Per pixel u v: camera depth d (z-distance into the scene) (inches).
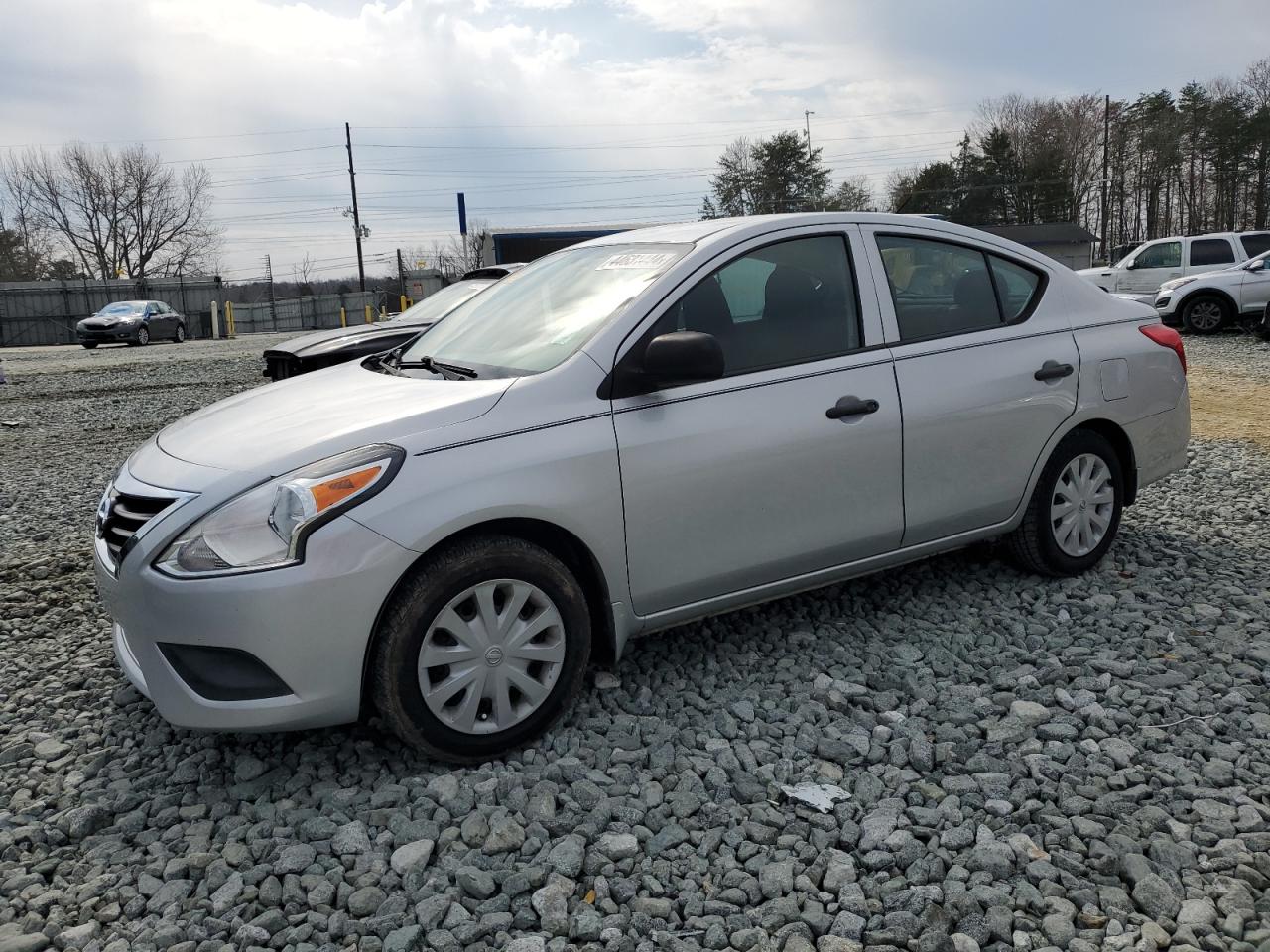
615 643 131.2
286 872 101.0
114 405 514.3
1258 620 157.6
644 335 131.4
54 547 228.5
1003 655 146.0
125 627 117.3
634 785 114.7
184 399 531.2
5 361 928.9
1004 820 105.5
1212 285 687.1
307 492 110.0
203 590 108.2
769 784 113.3
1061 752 118.5
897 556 155.3
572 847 102.0
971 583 175.6
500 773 118.3
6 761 127.7
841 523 145.3
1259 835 100.9
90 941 92.2
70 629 176.6
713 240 141.7
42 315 1656.0
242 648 108.5
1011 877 97.0
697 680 142.1
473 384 128.3
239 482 113.0
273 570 108.0
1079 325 171.3
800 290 145.3
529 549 120.6
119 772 123.9
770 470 136.9
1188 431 188.4
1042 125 2768.2
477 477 116.3
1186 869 96.9
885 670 142.8
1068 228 2358.5
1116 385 172.7
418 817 110.0
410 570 115.0
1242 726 124.9
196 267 2596.0
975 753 120.0
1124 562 184.5
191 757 125.7
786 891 95.7
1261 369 505.0
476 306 162.6
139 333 1190.9
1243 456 291.3
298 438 118.5
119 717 139.5
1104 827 103.8
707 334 123.9
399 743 126.5
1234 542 198.5
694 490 131.5
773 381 138.7
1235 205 2573.8
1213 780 111.7
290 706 110.3
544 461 120.4
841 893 93.7
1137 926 89.3
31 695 147.5
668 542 131.1
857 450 144.3
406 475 113.6
